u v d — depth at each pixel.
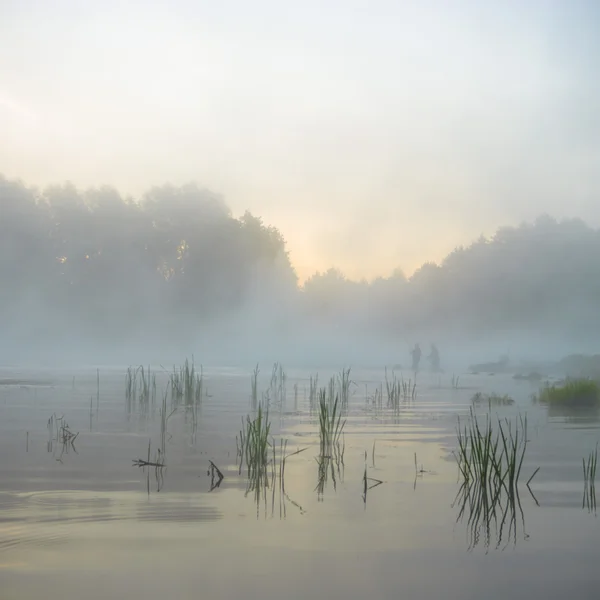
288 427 15.90
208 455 12.00
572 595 5.86
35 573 6.20
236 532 7.43
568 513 8.38
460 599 5.75
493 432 15.25
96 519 7.86
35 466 10.89
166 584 5.97
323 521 7.88
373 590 5.91
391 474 10.59
